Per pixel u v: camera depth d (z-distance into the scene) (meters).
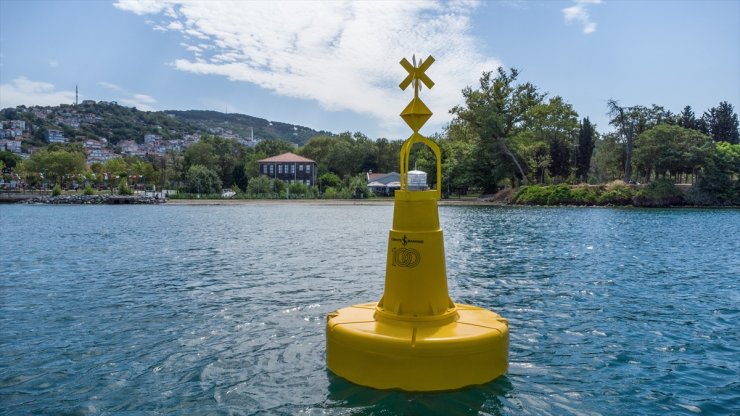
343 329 5.52
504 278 14.02
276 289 12.45
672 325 8.90
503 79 82.12
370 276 14.46
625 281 13.63
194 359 6.91
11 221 46.00
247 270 15.87
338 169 147.00
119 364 6.74
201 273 15.30
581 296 11.53
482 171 87.69
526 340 7.80
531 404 5.16
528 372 6.23
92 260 18.88
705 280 13.89
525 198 77.25
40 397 5.62
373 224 40.16
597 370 6.41
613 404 5.32
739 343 7.79
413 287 5.53
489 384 5.24
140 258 19.36
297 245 24.00
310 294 11.78
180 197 104.62
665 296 11.59
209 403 5.35
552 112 89.19
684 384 5.98
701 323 9.05
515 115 82.69
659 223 39.53
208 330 8.50
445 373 5.02
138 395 5.62
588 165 94.69
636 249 21.84
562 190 74.38
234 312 9.91
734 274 14.99
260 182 110.44
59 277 14.82
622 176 99.19
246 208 75.31
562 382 5.91
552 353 7.12
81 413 5.18
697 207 68.88
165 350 7.36
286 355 6.99
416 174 5.80
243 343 7.66
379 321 5.68
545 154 90.38
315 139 158.00
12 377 6.28
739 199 70.06
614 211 60.03
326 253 20.58
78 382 6.08
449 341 5.02
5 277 14.90
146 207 80.19
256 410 5.11
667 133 74.00
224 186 137.50
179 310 10.15
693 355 7.16
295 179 133.00
